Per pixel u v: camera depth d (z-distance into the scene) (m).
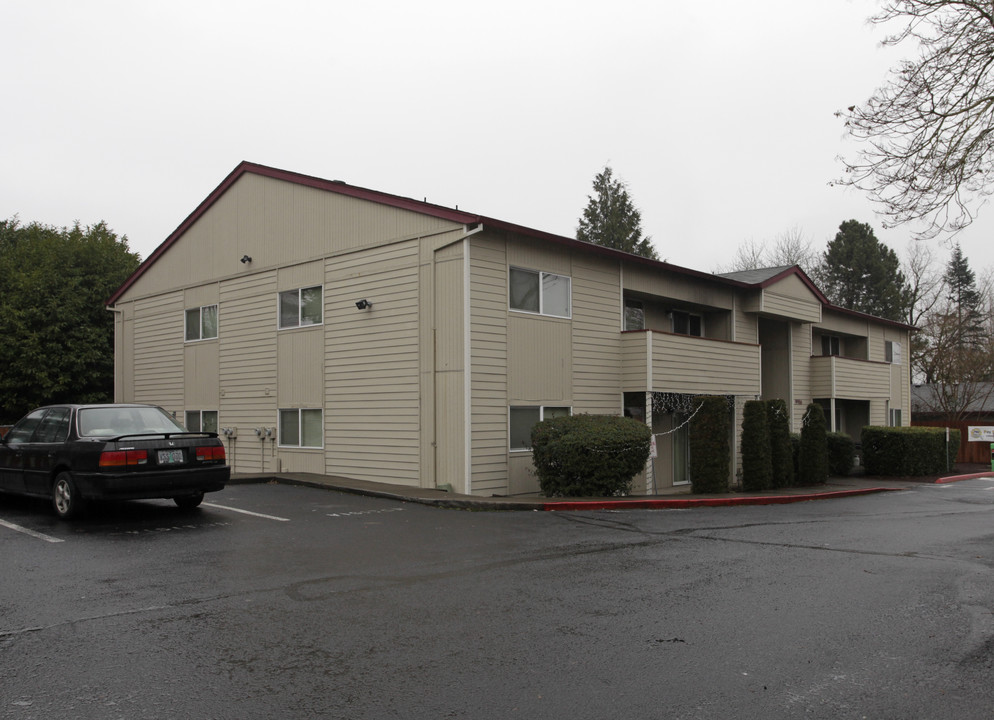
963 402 38.34
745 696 4.42
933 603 6.46
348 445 15.79
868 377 26.44
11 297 23.53
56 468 10.27
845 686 4.58
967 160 8.63
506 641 5.36
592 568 7.67
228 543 8.83
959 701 4.37
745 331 21.56
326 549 8.55
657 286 18.55
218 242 19.33
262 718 4.11
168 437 10.24
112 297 23.03
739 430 20.75
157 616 5.93
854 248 49.38
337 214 16.28
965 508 14.08
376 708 4.24
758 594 6.70
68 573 7.30
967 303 60.78
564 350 15.91
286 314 17.38
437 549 8.60
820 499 15.98
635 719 4.11
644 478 17.92
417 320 14.62
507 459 14.51
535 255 15.34
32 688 4.51
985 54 8.42
